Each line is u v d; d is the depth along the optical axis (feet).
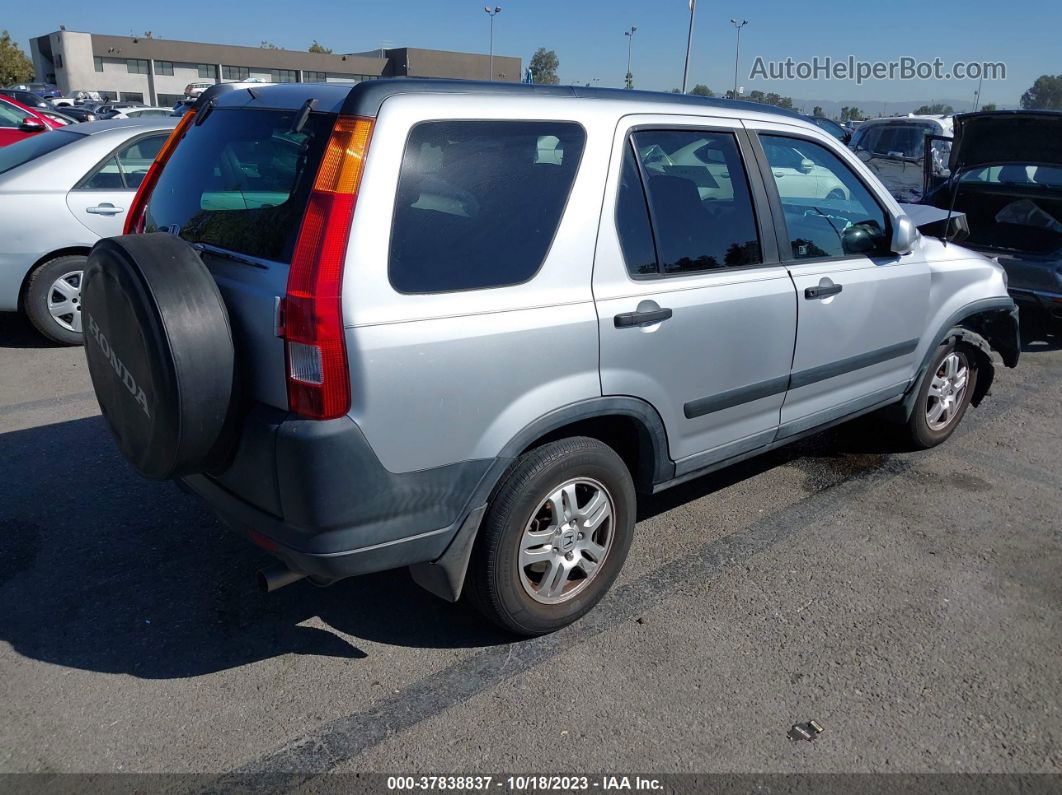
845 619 11.29
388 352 8.28
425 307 8.54
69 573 11.82
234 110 10.43
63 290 21.66
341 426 8.18
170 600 11.30
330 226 8.02
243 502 9.12
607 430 11.34
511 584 9.98
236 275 8.86
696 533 13.56
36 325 21.63
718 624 11.10
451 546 9.41
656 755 8.81
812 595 11.84
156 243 8.55
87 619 10.83
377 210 8.27
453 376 8.75
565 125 9.89
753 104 12.67
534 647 10.55
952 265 15.64
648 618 11.21
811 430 13.85
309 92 9.53
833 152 13.60
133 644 10.39
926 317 15.23
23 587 11.45
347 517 8.47
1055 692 9.96
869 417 17.22
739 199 12.01
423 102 8.72
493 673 10.04
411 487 8.80
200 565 12.14
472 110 9.09
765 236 12.22
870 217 14.17
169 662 10.09
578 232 9.81
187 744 8.79
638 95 10.94
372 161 8.28
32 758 8.54
